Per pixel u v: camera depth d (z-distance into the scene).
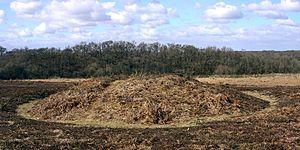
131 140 19.91
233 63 85.25
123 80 34.31
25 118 29.20
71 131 22.97
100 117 27.56
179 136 20.69
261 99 36.94
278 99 37.31
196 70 81.25
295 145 18.25
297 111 27.39
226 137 20.09
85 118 27.91
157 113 26.81
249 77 71.12
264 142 18.95
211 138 19.97
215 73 81.50
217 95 30.69
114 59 85.75
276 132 20.97
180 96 30.08
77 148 18.64
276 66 89.31
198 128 22.98
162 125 25.34
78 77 79.12
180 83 32.66
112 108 28.38
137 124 25.73
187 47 90.25
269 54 103.88
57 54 88.25
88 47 91.25
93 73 80.06
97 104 29.84
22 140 20.55
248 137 19.92
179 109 27.91
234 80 62.44
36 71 79.50
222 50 90.56
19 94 40.81
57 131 23.03
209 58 86.62
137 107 27.81
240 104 30.53
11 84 57.19
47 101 33.44
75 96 32.03
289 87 48.56
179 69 80.94
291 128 21.97
